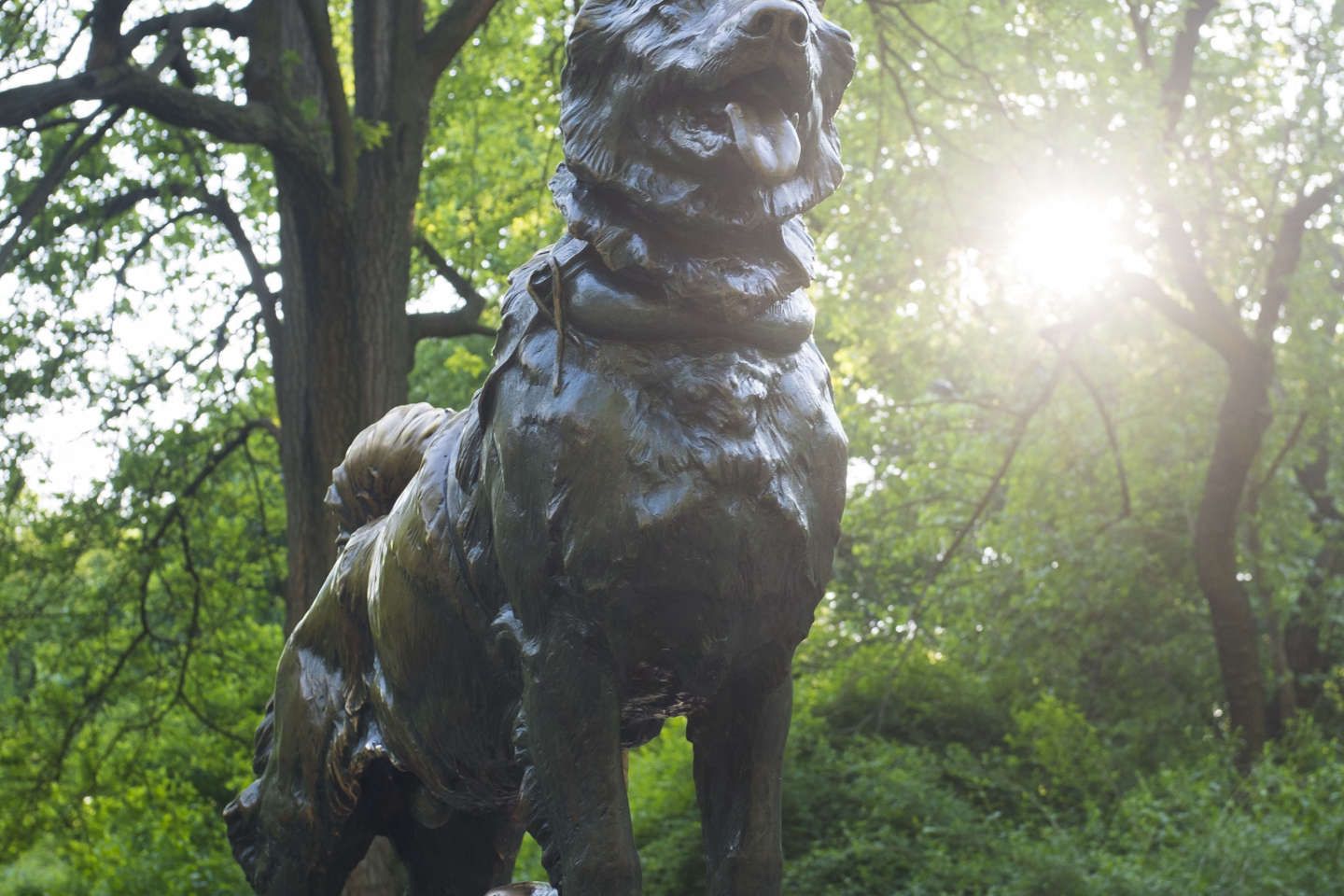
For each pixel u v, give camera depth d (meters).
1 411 9.33
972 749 12.99
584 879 2.03
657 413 1.96
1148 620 13.88
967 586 14.12
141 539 10.78
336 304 7.98
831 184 2.05
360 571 2.62
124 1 6.96
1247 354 12.15
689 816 10.42
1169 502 13.64
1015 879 8.96
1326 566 15.20
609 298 1.98
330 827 2.71
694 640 2.00
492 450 2.10
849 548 14.77
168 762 12.71
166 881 10.80
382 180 8.11
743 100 1.95
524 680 2.10
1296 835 8.44
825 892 9.77
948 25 10.55
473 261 11.36
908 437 13.59
